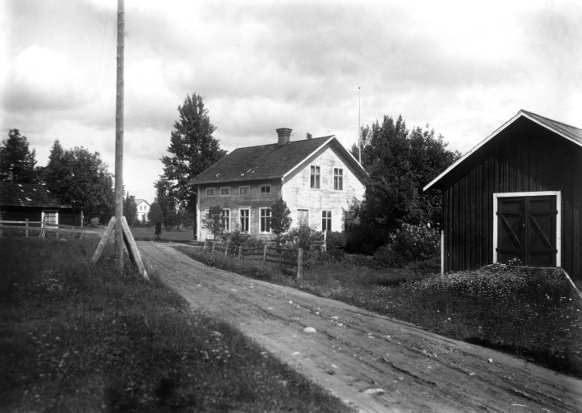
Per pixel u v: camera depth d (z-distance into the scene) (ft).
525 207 46.16
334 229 113.70
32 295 28.04
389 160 91.50
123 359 18.86
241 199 115.24
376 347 26.55
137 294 32.30
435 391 20.15
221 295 41.19
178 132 169.58
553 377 22.29
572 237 42.96
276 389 18.19
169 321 24.22
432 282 44.88
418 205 85.71
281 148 120.47
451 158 89.10
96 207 199.62
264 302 38.81
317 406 17.28
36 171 194.90
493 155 48.78
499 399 19.40
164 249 96.22
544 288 37.45
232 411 15.85
